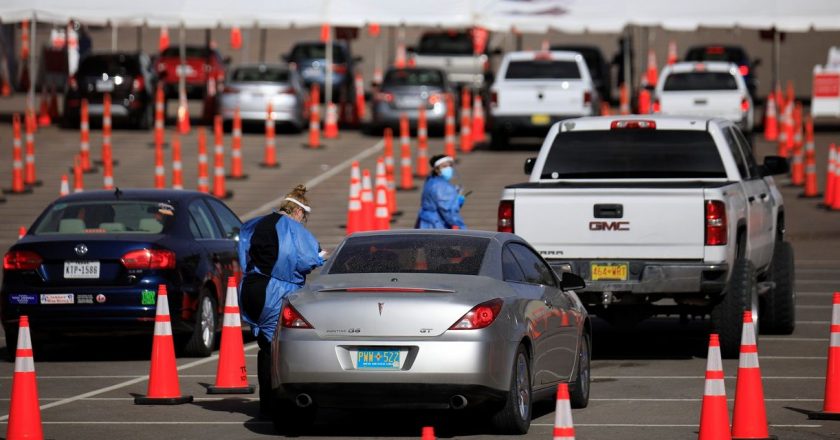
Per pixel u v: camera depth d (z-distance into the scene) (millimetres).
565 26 145625
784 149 133375
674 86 141125
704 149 58438
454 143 145125
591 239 53375
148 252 55344
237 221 64375
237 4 147125
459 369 37812
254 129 157250
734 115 138750
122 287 55062
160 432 41500
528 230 53781
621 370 53562
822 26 144625
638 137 58906
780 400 46438
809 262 92000
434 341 37969
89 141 142500
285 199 44250
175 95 189625
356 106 167000
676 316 72000
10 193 114000
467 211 104562
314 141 140875
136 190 60000
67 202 58531
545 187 54094
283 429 41094
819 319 68375
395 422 43156
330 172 125688
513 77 137000
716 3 146000
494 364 38312
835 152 110000
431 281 39188
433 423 42750
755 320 55688
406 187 117375
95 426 42469
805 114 175375
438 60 187375
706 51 178875
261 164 129375
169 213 57938
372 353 38188
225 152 136750
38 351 60750
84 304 55031
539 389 41719
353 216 94562
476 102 149125
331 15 146375
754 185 60938
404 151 117562
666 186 54000
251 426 42469
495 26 145875
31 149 117312
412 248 41469
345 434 41125
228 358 48750
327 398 38469
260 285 42938
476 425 42094
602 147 59062
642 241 53125
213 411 45156
